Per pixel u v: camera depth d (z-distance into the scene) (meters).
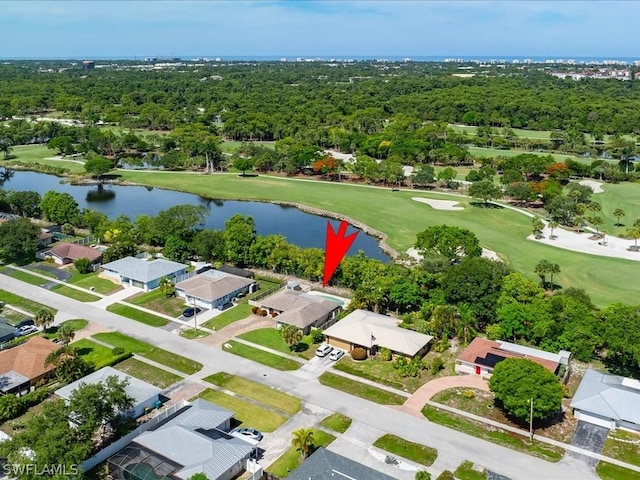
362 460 61.53
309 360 82.94
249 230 118.75
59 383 77.19
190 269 116.38
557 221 148.12
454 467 60.41
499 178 196.00
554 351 81.25
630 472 59.22
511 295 90.75
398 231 143.62
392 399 73.00
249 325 93.75
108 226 133.12
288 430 66.69
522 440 64.81
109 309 99.94
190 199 184.75
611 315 80.44
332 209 165.12
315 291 107.25
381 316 91.88
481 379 77.25
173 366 81.00
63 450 54.47
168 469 56.53
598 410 67.31
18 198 152.25
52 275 115.62
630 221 150.38
